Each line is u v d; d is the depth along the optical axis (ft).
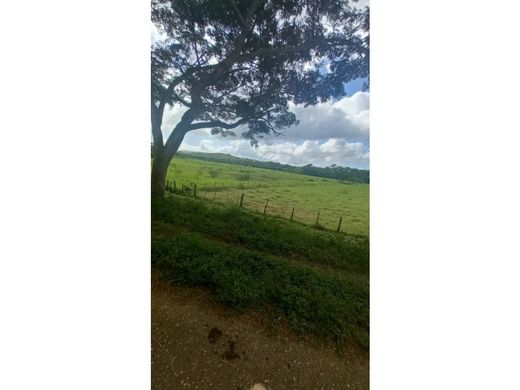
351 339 10.18
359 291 11.60
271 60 15.21
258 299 10.59
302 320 10.21
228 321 9.97
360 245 12.89
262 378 8.81
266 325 10.01
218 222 14.30
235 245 13.28
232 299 10.36
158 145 15.52
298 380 8.96
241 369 8.86
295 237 13.61
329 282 11.82
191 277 11.04
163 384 8.73
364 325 10.61
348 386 9.27
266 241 13.50
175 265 11.43
